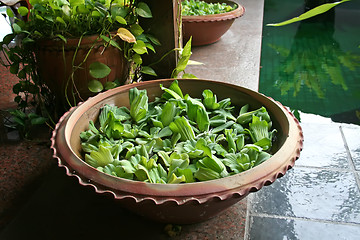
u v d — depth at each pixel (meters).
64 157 1.06
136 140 1.21
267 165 1.02
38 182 1.32
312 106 2.03
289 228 1.18
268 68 2.51
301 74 2.42
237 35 2.45
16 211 1.24
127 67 1.54
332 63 2.58
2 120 1.46
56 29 1.44
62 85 1.45
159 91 1.37
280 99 2.11
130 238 1.15
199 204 0.96
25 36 1.47
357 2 3.56
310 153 1.44
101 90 1.44
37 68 1.50
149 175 1.09
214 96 1.31
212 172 1.09
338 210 1.23
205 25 2.11
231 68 1.95
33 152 1.43
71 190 1.28
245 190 0.98
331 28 3.23
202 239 1.14
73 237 1.15
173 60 1.60
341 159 1.41
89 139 1.21
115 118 1.21
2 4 1.58
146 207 1.03
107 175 1.00
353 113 1.95
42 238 1.15
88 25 1.42
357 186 1.31
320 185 1.31
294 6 3.78
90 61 1.43
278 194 1.28
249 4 3.17
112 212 1.21
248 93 1.32
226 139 1.20
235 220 1.19
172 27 1.53
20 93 1.73
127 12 1.44
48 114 1.50
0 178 1.33
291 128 1.13
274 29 3.22
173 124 1.21
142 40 1.48
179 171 1.08
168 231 1.15
